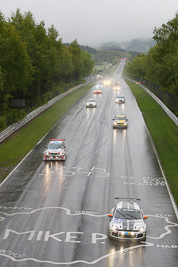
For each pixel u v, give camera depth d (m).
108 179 26.17
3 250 15.30
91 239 16.56
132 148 35.59
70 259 14.62
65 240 16.41
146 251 15.49
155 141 38.56
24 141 38.47
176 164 30.28
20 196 22.41
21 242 16.11
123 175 27.16
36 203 21.25
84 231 17.45
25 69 51.75
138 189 24.09
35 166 29.28
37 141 38.41
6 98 50.72
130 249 15.64
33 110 58.16
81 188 24.12
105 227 18.00
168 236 17.11
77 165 29.73
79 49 130.00
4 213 19.61
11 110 51.03
